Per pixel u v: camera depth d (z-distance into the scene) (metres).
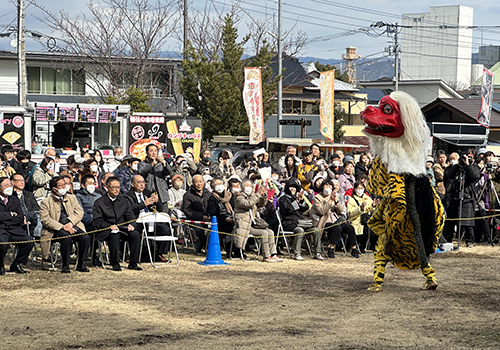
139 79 30.34
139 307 7.26
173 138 19.17
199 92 26.33
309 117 35.16
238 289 8.41
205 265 10.34
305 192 12.74
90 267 9.98
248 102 18.39
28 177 12.03
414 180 8.01
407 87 49.88
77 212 9.66
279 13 25.61
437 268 10.19
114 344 5.70
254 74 18.38
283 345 5.66
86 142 18.28
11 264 9.55
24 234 9.31
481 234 13.77
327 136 21.17
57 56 31.11
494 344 5.68
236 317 6.82
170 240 10.34
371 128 7.95
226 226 11.20
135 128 18.67
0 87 31.78
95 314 6.89
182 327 6.36
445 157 14.01
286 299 7.79
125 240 10.20
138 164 11.25
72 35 29.45
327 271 9.98
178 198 12.21
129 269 9.84
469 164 13.07
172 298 7.78
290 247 12.36
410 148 7.91
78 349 5.55
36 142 17.98
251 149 21.86
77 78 31.66
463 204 12.79
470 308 7.21
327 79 21.06
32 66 31.97
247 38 27.30
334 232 11.44
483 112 21.09
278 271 9.92
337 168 14.03
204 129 26.11
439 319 6.68
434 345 5.66
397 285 8.75
